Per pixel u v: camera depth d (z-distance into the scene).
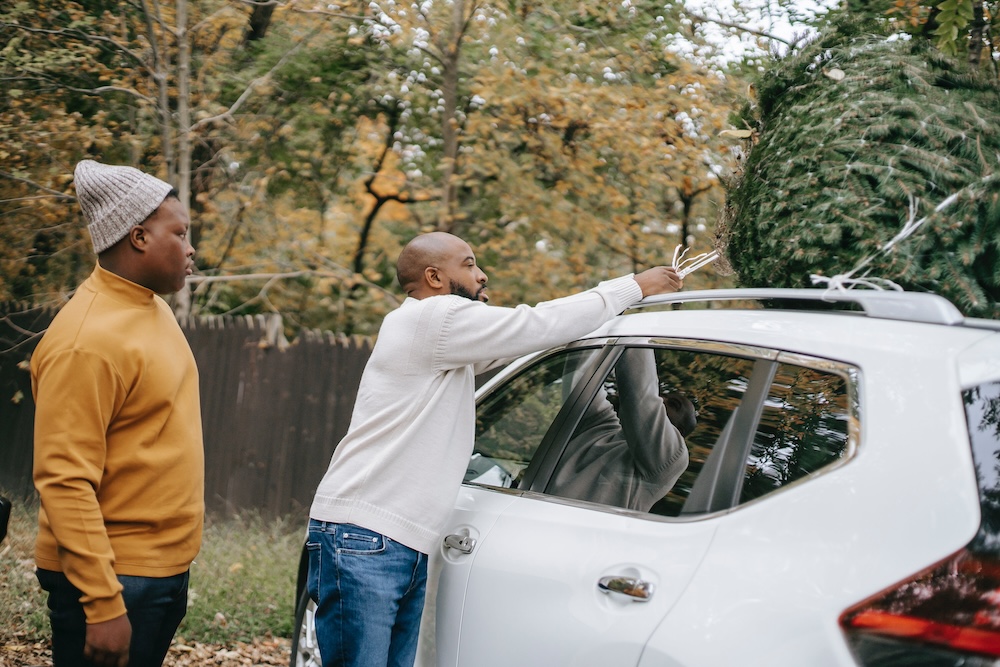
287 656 4.85
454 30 8.84
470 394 2.79
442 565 2.78
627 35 9.01
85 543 2.27
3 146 8.11
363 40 9.38
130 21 9.12
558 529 2.50
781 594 1.88
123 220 2.44
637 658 2.07
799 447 2.08
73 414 2.29
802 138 3.24
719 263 3.77
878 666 1.71
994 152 2.95
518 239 9.41
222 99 9.55
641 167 9.01
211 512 7.95
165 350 2.50
